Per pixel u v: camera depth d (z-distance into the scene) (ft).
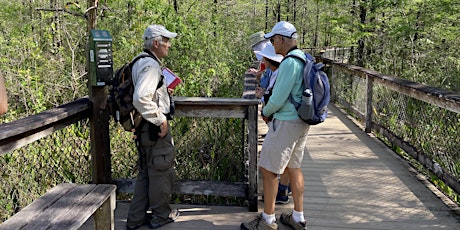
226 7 39.52
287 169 9.98
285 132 9.08
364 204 12.10
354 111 24.31
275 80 9.70
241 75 31.30
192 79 23.08
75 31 27.30
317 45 65.00
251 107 10.55
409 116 16.75
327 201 12.33
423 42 32.53
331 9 37.83
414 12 32.58
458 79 28.89
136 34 24.56
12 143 7.90
